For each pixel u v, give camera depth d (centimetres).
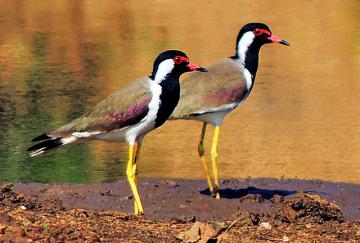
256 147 1806
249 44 1462
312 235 1134
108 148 1786
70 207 1331
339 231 1162
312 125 1966
